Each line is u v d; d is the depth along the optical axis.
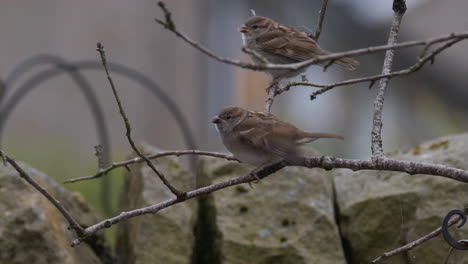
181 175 9.97
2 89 13.34
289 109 27.00
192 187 9.93
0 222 8.85
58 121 21.38
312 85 7.40
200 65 22.62
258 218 9.46
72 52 21.84
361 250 9.30
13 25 21.69
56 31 21.88
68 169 19.48
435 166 7.04
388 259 9.10
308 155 9.84
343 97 25.17
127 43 21.97
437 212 8.92
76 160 20.39
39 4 21.77
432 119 22.28
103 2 21.97
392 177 9.49
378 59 20.03
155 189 9.77
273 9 21.88
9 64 21.59
